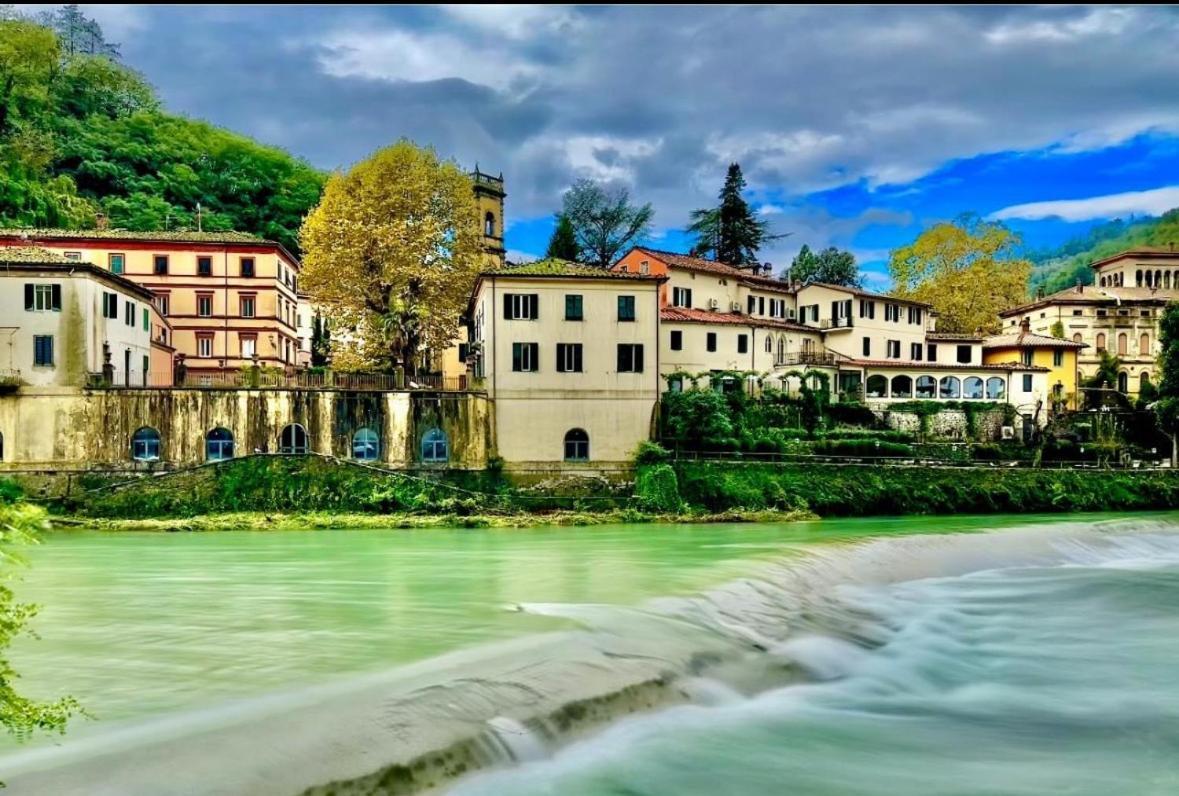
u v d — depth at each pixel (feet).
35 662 48.60
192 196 334.24
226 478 158.51
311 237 202.69
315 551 115.14
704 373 214.90
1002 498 188.96
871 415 234.58
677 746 41.27
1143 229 606.96
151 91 438.40
